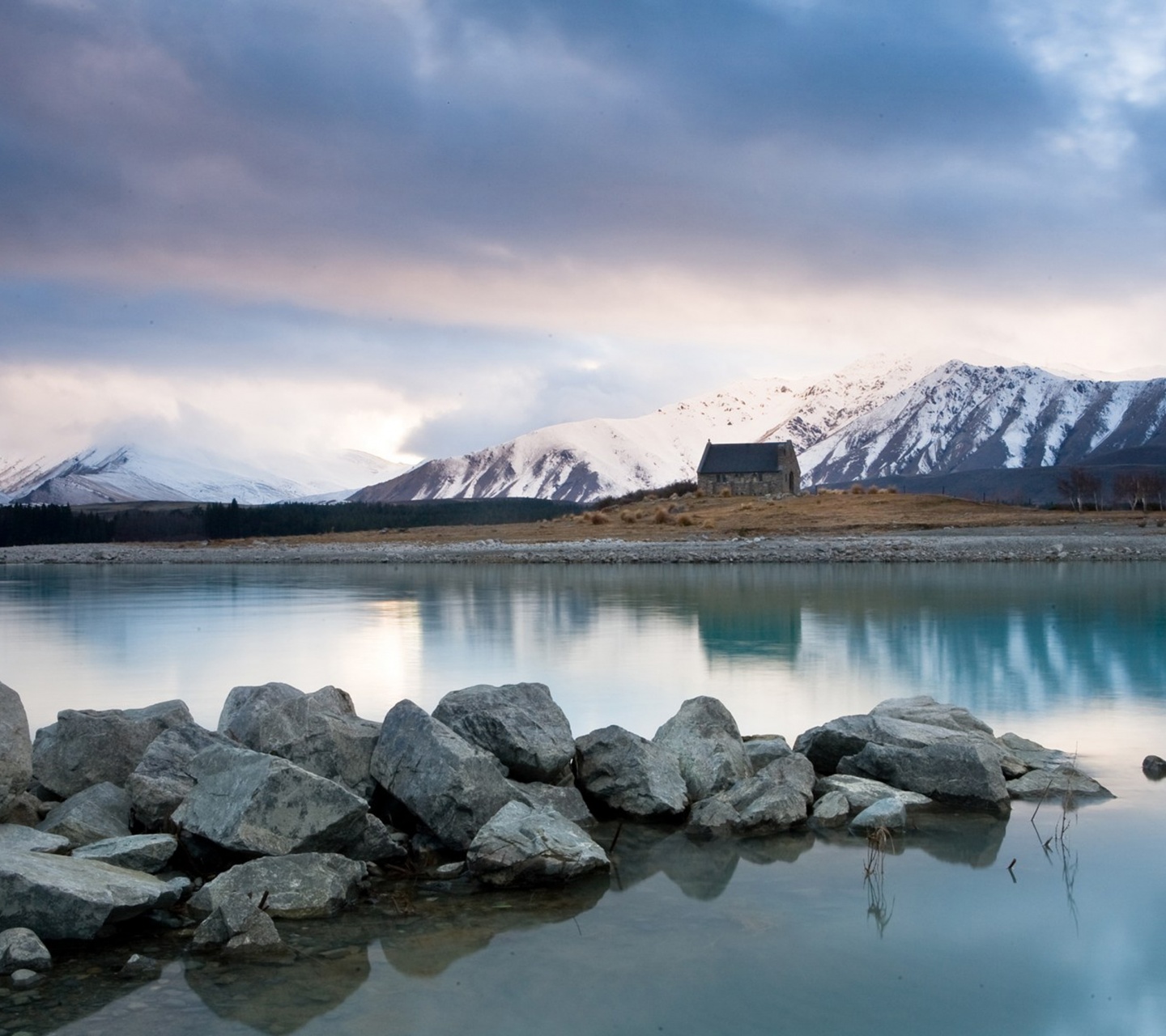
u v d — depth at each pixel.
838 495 131.88
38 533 169.62
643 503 148.00
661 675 26.66
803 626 36.66
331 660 30.56
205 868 11.57
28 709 23.48
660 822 13.79
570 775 14.37
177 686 26.47
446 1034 8.21
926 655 29.47
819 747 15.95
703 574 65.81
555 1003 8.68
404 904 10.80
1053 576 57.22
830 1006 8.60
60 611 48.16
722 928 10.16
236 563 96.75
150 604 52.00
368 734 13.76
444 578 69.38
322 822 11.34
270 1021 8.37
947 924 10.20
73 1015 8.46
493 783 12.60
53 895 9.64
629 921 10.37
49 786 13.77
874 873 11.62
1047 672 26.28
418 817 12.61
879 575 60.25
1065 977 9.11
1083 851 12.25
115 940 9.95
